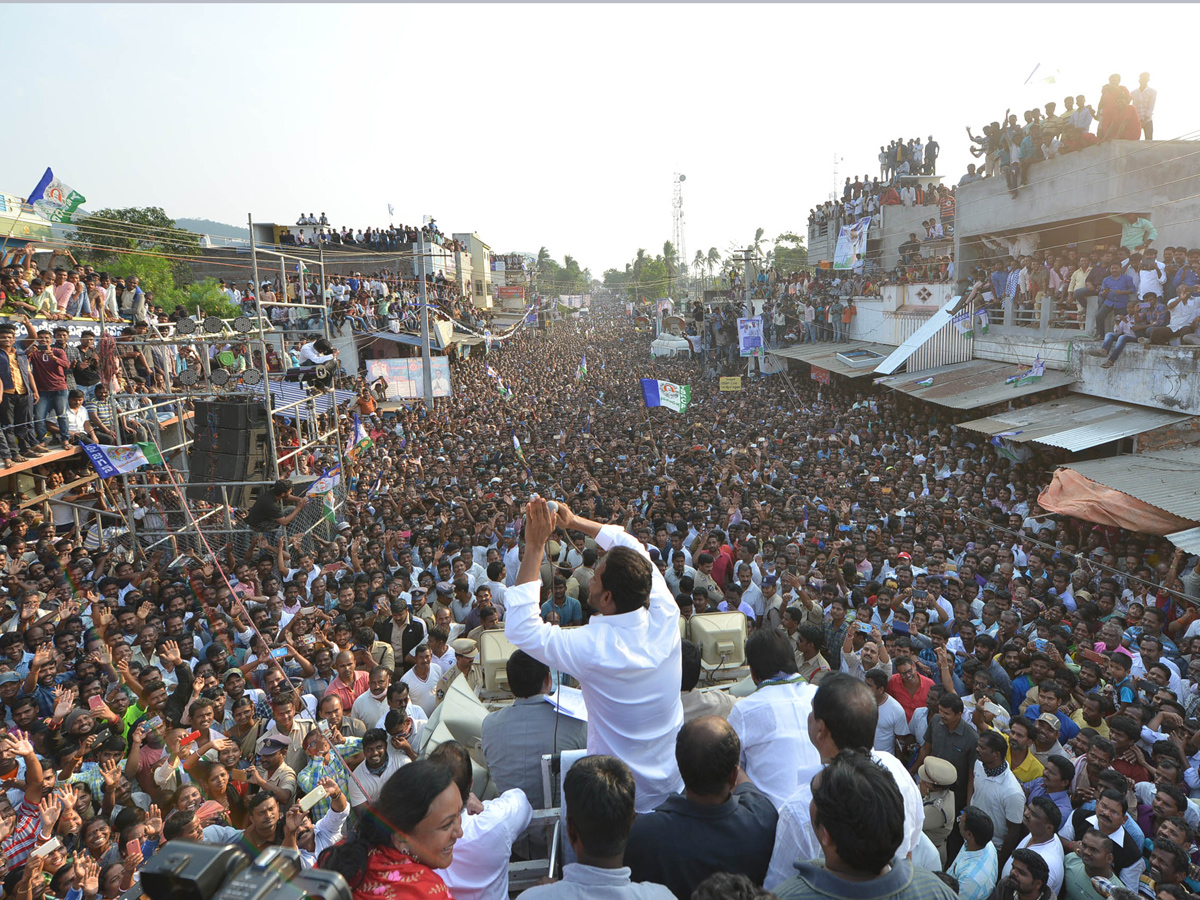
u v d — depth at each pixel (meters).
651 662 2.83
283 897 1.37
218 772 5.82
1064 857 4.92
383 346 34.75
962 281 23.22
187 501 12.60
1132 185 16.27
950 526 12.91
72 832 5.34
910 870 2.20
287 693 6.05
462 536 11.51
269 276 36.56
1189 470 11.90
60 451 12.92
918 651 7.75
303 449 13.49
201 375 16.64
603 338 82.44
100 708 6.42
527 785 3.37
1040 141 18.83
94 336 14.70
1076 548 11.73
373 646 8.12
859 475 16.34
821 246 41.44
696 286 101.50
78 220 24.39
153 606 9.14
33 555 11.09
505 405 30.02
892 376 22.84
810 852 2.57
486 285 72.94
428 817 2.29
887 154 34.47
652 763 2.94
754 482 16.27
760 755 3.18
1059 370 17.22
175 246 35.06
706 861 2.60
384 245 44.22
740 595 9.07
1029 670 7.41
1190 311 13.54
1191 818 5.28
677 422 25.02
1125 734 5.93
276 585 9.77
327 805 5.36
